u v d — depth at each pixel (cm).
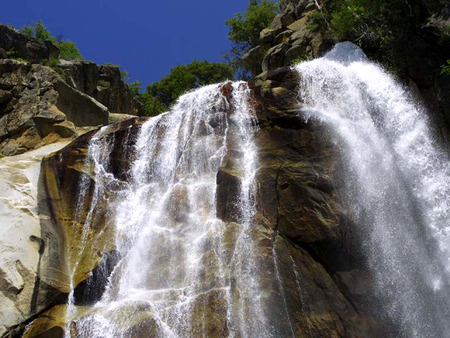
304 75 1263
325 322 875
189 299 870
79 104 1769
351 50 1622
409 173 1200
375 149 1183
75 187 1169
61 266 997
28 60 1941
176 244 994
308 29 1923
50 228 1065
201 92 1337
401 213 1103
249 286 886
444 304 1008
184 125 1273
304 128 1123
